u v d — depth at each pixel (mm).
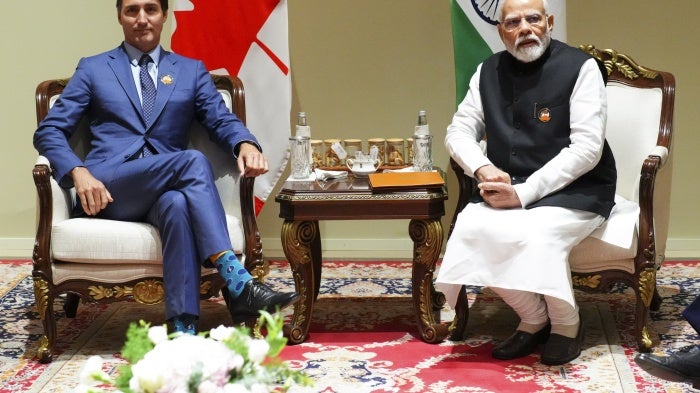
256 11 4355
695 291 4105
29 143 4988
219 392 1584
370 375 3119
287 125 4449
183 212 3250
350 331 3621
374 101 4840
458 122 3582
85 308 4062
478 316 3793
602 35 4688
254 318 3227
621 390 2951
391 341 3492
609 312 3812
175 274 3240
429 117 4828
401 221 4957
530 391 2949
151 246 3303
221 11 4371
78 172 3387
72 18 4855
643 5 4656
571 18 4691
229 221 3430
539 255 3119
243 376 1640
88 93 3635
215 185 3477
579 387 2980
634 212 3346
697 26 4652
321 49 4820
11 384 3113
